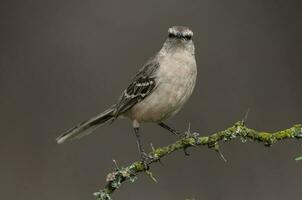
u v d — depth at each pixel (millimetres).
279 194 12688
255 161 13133
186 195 13000
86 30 15297
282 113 14164
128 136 13867
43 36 15328
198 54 14859
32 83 14922
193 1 15320
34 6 15547
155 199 12992
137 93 9898
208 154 13344
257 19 15125
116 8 15461
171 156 13367
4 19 15430
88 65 14992
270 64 14727
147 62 10180
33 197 13133
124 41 15164
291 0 15109
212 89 14477
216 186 13070
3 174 13383
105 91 14680
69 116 14477
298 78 14562
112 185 7867
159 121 10156
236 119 14070
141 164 8195
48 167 13594
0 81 14891
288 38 14938
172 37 9836
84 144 13805
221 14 15234
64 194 13156
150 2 15398
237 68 14727
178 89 9695
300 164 12945
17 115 14453
